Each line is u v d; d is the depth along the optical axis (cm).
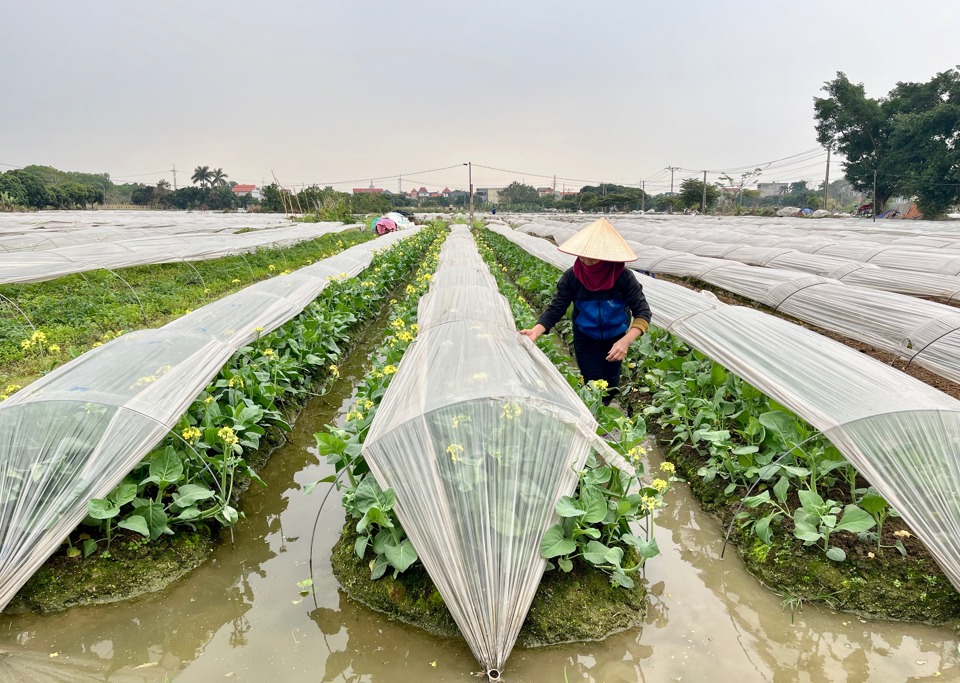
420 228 3384
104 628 325
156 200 7806
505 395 382
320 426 604
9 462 346
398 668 298
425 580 333
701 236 2109
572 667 298
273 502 459
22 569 320
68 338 826
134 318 966
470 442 349
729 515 426
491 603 292
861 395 396
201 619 334
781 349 506
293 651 311
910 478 335
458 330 573
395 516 354
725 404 517
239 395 512
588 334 529
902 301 712
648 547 339
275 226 2827
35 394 395
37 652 309
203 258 1373
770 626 328
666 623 330
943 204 3644
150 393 418
